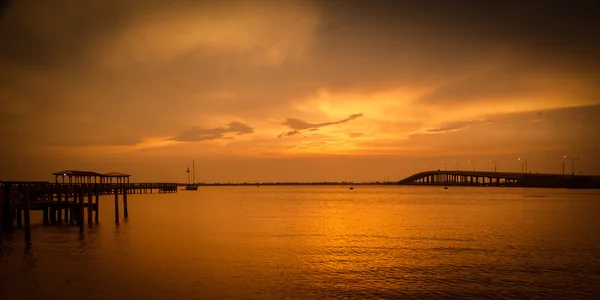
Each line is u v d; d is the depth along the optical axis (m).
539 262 27.34
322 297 20.55
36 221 47.78
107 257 28.55
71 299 20.03
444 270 25.38
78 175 71.62
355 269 25.72
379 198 123.62
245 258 28.62
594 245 33.25
